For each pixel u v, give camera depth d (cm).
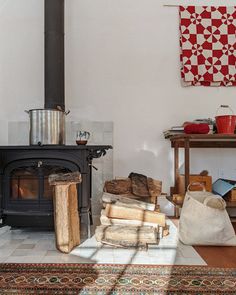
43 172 228
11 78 300
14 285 145
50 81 271
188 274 158
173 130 274
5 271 162
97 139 299
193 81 300
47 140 244
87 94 301
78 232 210
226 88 301
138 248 200
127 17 302
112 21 302
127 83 302
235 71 299
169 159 300
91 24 302
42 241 219
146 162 301
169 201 294
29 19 300
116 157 300
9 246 206
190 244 208
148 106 301
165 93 302
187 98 302
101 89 301
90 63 302
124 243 203
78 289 141
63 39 278
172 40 303
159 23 303
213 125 266
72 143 299
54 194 197
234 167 300
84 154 227
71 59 301
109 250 197
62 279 151
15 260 178
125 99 301
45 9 272
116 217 225
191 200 220
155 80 302
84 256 185
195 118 301
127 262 175
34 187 232
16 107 300
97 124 300
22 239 225
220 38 300
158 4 303
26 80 300
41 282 148
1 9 299
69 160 225
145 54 303
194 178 266
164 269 165
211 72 299
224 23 301
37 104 300
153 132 301
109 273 159
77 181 202
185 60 299
